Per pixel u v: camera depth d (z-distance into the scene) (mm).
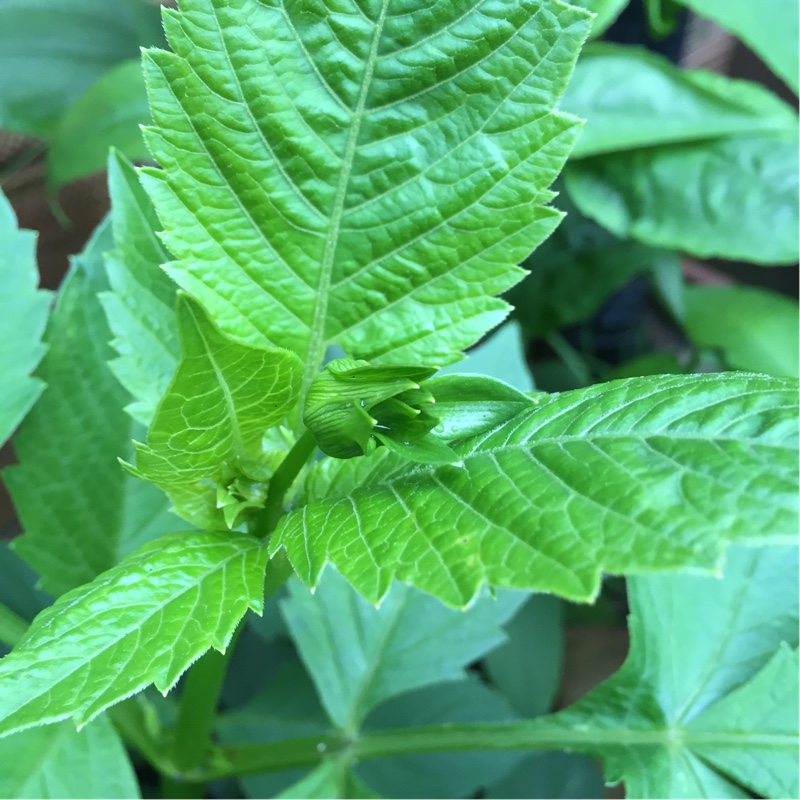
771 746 185
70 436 198
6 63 306
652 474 103
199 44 120
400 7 121
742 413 106
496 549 101
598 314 425
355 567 107
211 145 125
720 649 199
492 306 137
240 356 109
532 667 279
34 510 196
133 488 205
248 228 131
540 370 378
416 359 138
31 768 169
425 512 112
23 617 235
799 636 200
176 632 113
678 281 373
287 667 260
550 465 110
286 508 140
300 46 122
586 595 92
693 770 187
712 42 425
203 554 126
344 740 206
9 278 192
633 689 195
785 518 93
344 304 137
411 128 128
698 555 92
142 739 199
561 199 350
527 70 125
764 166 304
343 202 131
